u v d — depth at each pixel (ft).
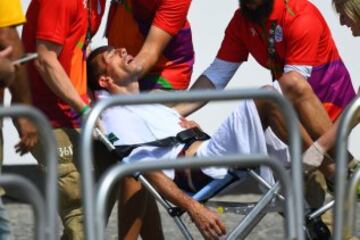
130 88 50.06
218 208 46.98
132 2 52.21
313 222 46.83
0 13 42.68
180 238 61.00
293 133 37.99
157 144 47.96
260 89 37.17
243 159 37.24
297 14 49.73
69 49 48.21
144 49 51.03
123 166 36.37
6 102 60.49
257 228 62.95
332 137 45.68
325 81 50.37
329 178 47.83
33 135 45.32
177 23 51.60
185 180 48.03
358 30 48.16
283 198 41.63
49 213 35.60
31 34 48.80
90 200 36.19
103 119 48.29
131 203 49.06
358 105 38.42
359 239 43.60
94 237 36.19
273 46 50.37
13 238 59.77
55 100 48.34
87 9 48.67
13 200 66.74
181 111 51.49
